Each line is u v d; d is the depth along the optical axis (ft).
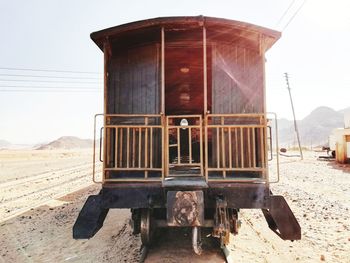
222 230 14.87
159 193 15.55
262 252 17.93
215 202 15.40
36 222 26.86
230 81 19.22
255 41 19.35
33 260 18.47
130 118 19.20
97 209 15.47
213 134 18.92
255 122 19.08
